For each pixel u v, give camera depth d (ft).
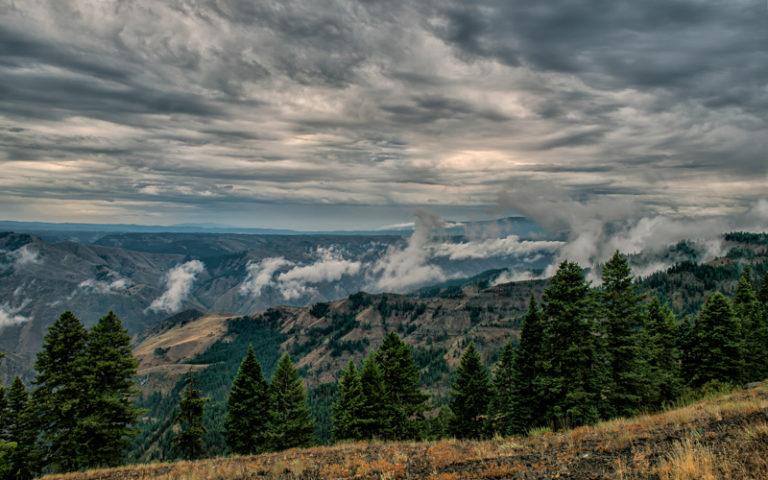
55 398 86.17
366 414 117.60
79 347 90.22
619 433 40.32
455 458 38.47
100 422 86.17
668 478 24.31
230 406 120.88
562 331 92.48
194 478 42.16
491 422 130.21
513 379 115.44
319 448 60.44
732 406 41.88
